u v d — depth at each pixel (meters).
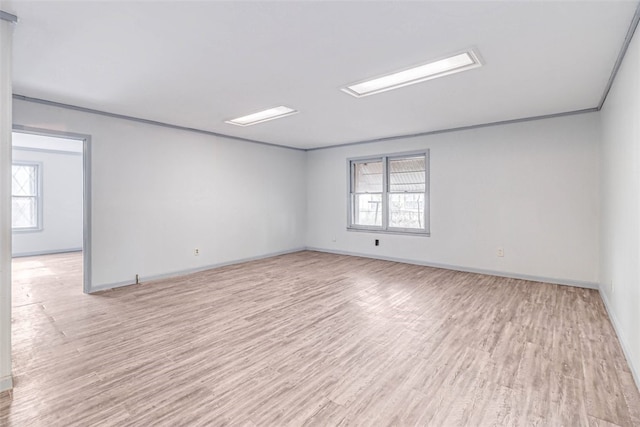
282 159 7.12
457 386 2.15
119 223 4.61
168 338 2.89
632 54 2.37
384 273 5.32
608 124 3.54
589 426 1.77
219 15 2.14
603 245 3.92
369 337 2.90
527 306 3.68
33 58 2.77
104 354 2.60
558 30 2.32
